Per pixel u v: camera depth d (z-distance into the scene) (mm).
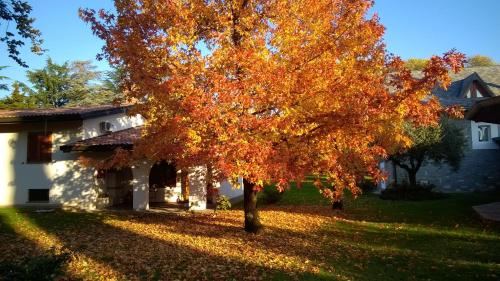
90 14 9867
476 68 28219
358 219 15000
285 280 7758
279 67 8383
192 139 8430
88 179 19078
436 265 8609
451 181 23094
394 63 8648
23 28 12969
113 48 9539
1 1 12508
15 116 18453
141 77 9320
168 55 9188
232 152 8141
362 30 8820
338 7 9250
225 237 11883
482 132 23016
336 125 8328
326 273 8188
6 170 19750
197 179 18203
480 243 10438
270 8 9719
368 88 8102
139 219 15812
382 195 20922
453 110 8500
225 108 8305
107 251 10094
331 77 8414
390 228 13078
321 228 13289
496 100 11867
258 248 10430
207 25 10164
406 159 20250
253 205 12664
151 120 10078
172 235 12305
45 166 19438
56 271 6156
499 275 7762
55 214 17312
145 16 9680
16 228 13719
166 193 22219
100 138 19125
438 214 15094
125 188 22422
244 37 9789
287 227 13484
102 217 16438
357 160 9133
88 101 47531
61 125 19438
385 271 8312
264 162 8391
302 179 9055
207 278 7922
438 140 18938
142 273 8234
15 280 5434
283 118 8258
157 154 10367
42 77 47938
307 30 9234
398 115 8039
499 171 22438
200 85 8773
